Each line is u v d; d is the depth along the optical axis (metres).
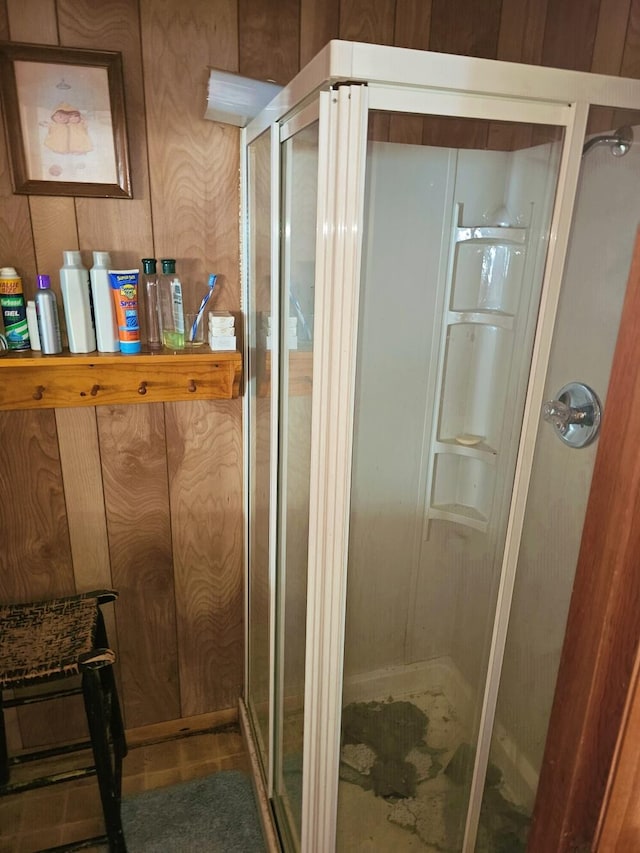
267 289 1.21
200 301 1.43
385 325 1.26
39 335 1.27
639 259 0.46
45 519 1.48
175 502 1.57
